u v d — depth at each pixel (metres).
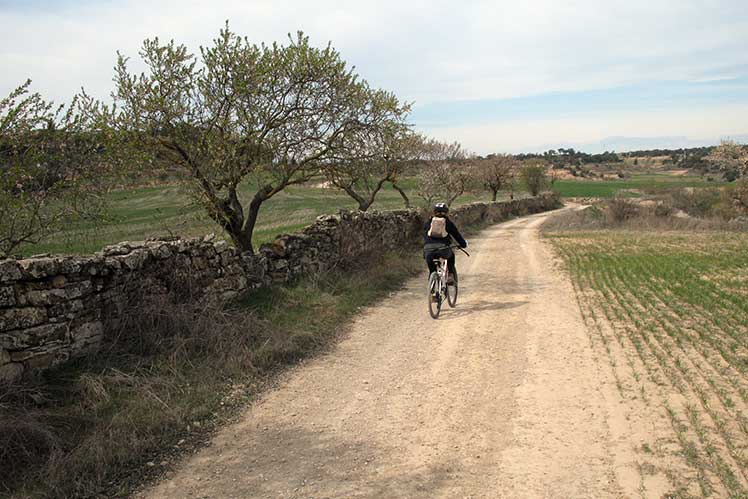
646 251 18.66
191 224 10.57
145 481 3.96
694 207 38.66
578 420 4.88
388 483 3.90
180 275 7.36
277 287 9.88
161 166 10.00
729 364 6.14
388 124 12.38
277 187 11.45
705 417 4.78
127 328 6.27
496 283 12.88
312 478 3.99
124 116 9.42
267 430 4.84
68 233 7.19
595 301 10.17
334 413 5.23
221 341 6.72
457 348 7.36
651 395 5.36
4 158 6.14
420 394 5.70
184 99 9.86
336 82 11.20
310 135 11.41
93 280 5.89
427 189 33.22
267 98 10.54
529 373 6.23
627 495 3.62
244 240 11.10
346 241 13.35
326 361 6.88
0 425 3.99
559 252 19.22
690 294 10.23
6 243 6.55
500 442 4.52
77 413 4.69
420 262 16.42
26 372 5.02
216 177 10.27
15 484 3.73
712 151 44.59
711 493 3.58
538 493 3.70
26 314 5.03
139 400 5.05
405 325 8.73
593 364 6.43
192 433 4.76
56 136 6.58
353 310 9.66
